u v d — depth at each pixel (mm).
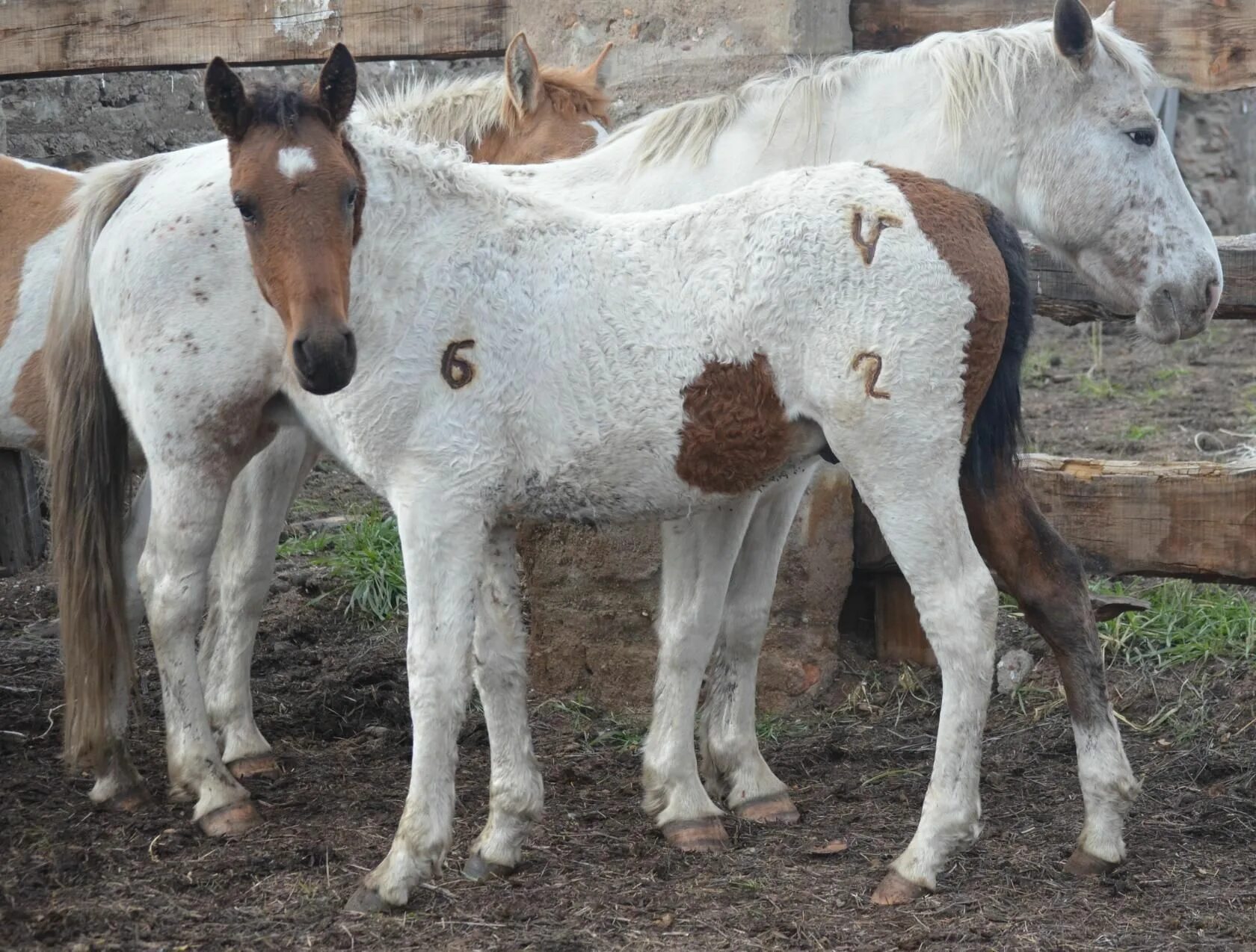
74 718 3658
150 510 4023
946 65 3924
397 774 4066
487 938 2963
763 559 3617
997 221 3113
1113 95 3861
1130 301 3986
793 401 3023
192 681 3682
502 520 3283
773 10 4379
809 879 3273
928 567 3008
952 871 3277
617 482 3117
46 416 4051
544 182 4066
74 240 3684
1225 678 4438
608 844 3518
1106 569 4445
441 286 3076
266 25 5352
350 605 5434
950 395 2982
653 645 4641
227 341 3453
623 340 3041
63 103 7031
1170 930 2961
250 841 3529
